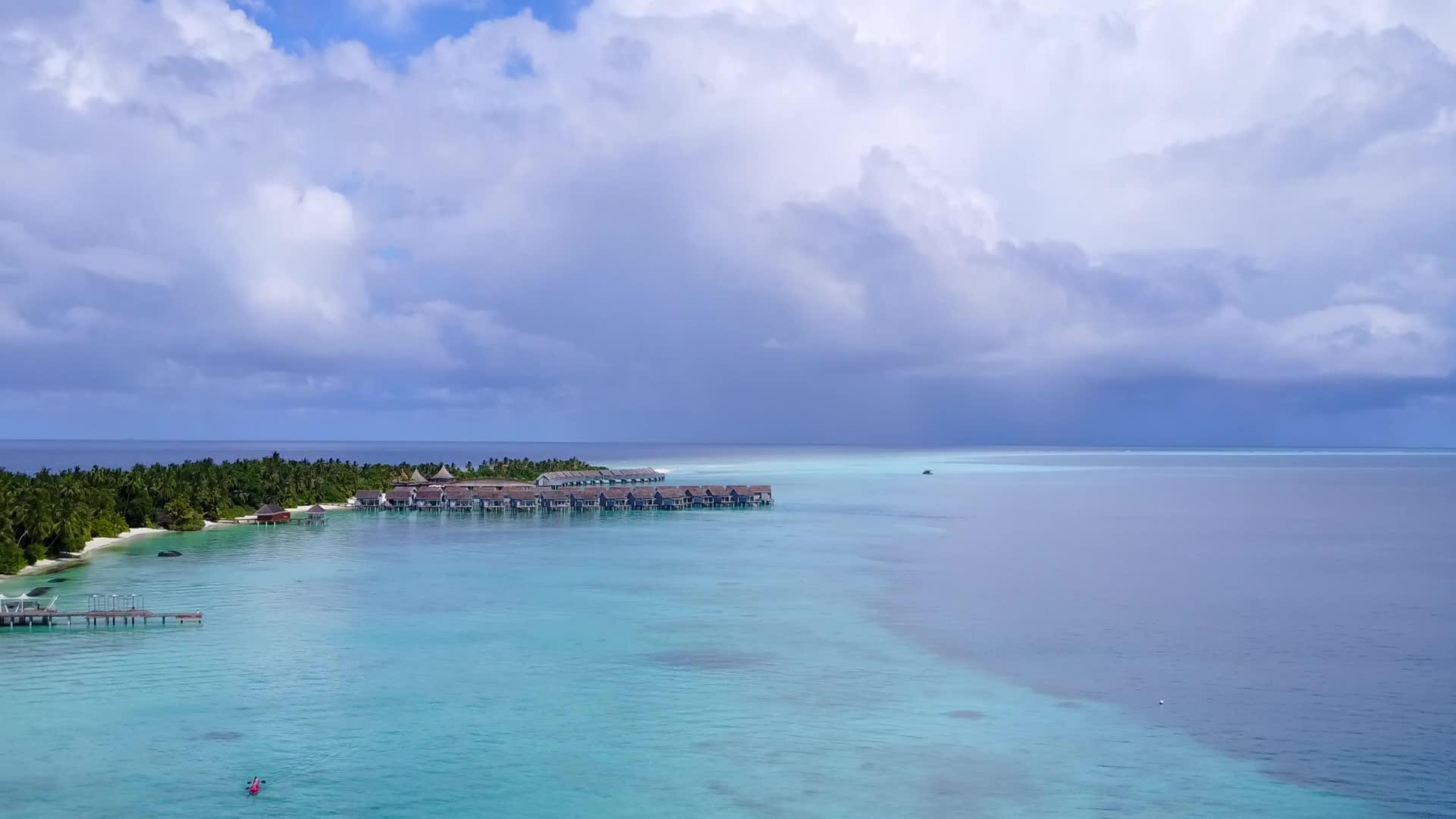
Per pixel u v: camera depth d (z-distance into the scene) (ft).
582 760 190.80
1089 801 173.27
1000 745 198.49
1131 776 183.62
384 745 197.88
